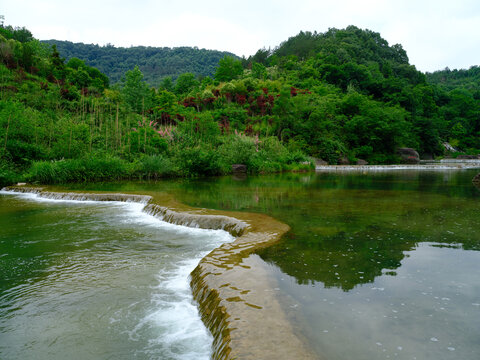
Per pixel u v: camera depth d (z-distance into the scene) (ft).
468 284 13.85
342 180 63.72
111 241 24.79
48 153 65.36
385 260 16.90
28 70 126.00
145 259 20.75
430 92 285.02
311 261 16.87
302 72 251.39
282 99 135.44
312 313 11.50
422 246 19.16
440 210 30.14
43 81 117.80
